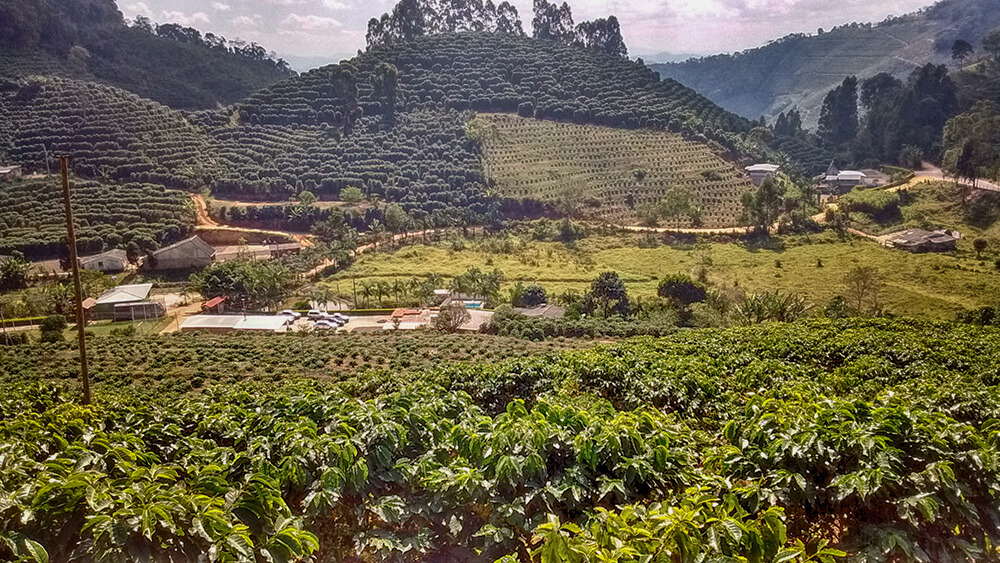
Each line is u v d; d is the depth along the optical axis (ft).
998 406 52.95
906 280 281.13
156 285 288.30
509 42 620.08
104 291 260.42
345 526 34.06
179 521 27.48
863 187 445.37
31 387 91.66
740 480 35.32
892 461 31.94
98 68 604.90
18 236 314.96
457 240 363.97
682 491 34.60
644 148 486.79
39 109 442.91
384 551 31.89
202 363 158.71
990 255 317.63
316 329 216.54
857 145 567.18
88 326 226.38
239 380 142.20
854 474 31.04
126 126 440.04
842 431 34.04
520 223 396.78
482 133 480.23
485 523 34.30
